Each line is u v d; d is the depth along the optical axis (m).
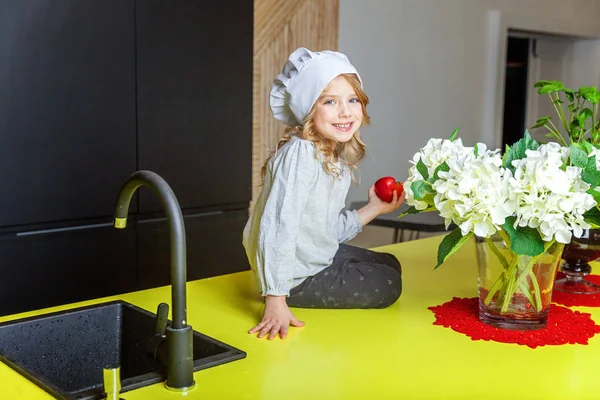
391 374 1.31
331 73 1.66
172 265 1.19
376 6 4.14
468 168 1.40
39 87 2.45
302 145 1.67
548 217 1.37
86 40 2.54
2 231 2.45
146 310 1.56
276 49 3.56
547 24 5.37
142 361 1.54
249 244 1.73
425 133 4.61
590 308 1.76
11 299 2.47
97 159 2.63
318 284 1.70
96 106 2.60
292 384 1.25
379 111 4.26
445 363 1.37
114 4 2.60
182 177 2.88
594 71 5.89
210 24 2.89
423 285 1.93
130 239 2.75
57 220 2.56
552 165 1.38
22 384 1.22
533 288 1.54
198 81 2.88
